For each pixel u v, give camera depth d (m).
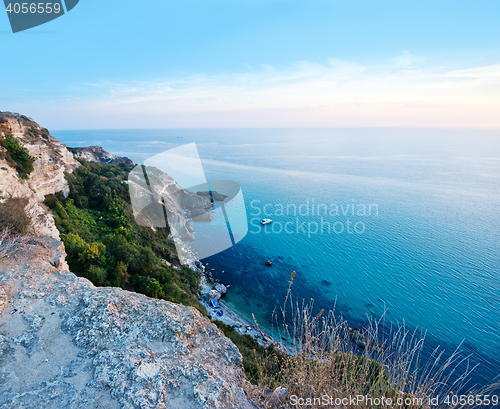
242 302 36.34
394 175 141.38
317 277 45.06
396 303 38.84
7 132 28.62
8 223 7.48
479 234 66.81
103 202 31.84
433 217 79.44
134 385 3.34
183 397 3.31
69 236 21.59
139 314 4.50
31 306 4.60
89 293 4.90
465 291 42.47
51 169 30.75
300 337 3.60
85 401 3.13
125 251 21.84
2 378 3.42
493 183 124.44
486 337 31.92
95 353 3.81
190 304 22.92
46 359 3.71
